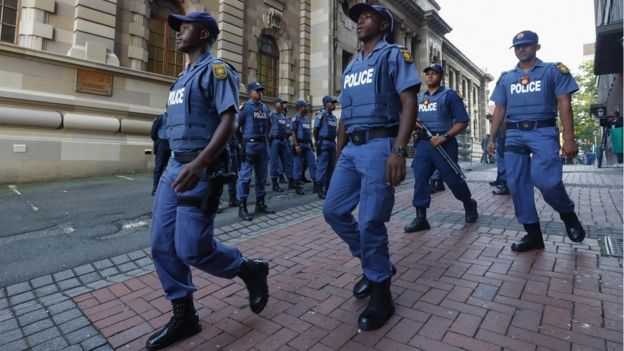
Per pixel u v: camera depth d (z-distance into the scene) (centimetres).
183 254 197
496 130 379
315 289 276
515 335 199
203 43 220
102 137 930
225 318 239
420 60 2434
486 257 324
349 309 242
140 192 706
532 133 331
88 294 283
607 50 948
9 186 747
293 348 200
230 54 1302
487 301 240
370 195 215
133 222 499
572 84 321
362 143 222
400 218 502
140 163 990
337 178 241
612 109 1492
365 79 221
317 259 346
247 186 529
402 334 207
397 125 221
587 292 245
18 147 788
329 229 455
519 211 337
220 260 211
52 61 852
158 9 1115
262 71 1501
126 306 263
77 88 891
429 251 349
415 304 242
